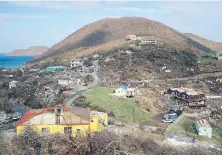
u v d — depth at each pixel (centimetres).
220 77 12812
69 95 8331
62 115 4019
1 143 3434
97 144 3516
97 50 18262
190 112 8438
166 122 7138
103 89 9369
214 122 7462
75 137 3616
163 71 13388
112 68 13275
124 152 3516
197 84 11819
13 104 9350
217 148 5009
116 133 3984
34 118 3972
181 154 4056
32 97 9406
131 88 9188
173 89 10206
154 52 15588
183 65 14838
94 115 4672
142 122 6994
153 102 8812
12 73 15650
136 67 13375
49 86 10181
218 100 9762
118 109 7344
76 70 13325
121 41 19250
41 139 3525
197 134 6334
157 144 4097
